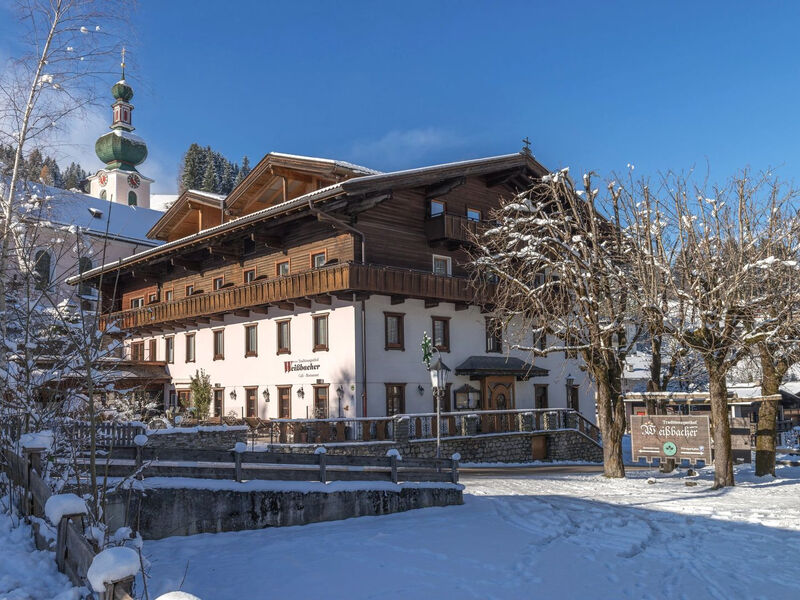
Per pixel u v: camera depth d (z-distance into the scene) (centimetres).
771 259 1739
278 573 957
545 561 1040
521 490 1867
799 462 2600
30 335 1084
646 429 2064
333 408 2881
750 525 1318
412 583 916
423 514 1477
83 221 4850
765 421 2227
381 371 2895
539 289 2211
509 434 3061
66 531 690
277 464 1366
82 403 1131
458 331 3222
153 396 3838
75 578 647
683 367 3375
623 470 2192
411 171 2809
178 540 1174
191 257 3669
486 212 3322
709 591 889
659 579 945
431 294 2944
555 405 3625
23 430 1044
